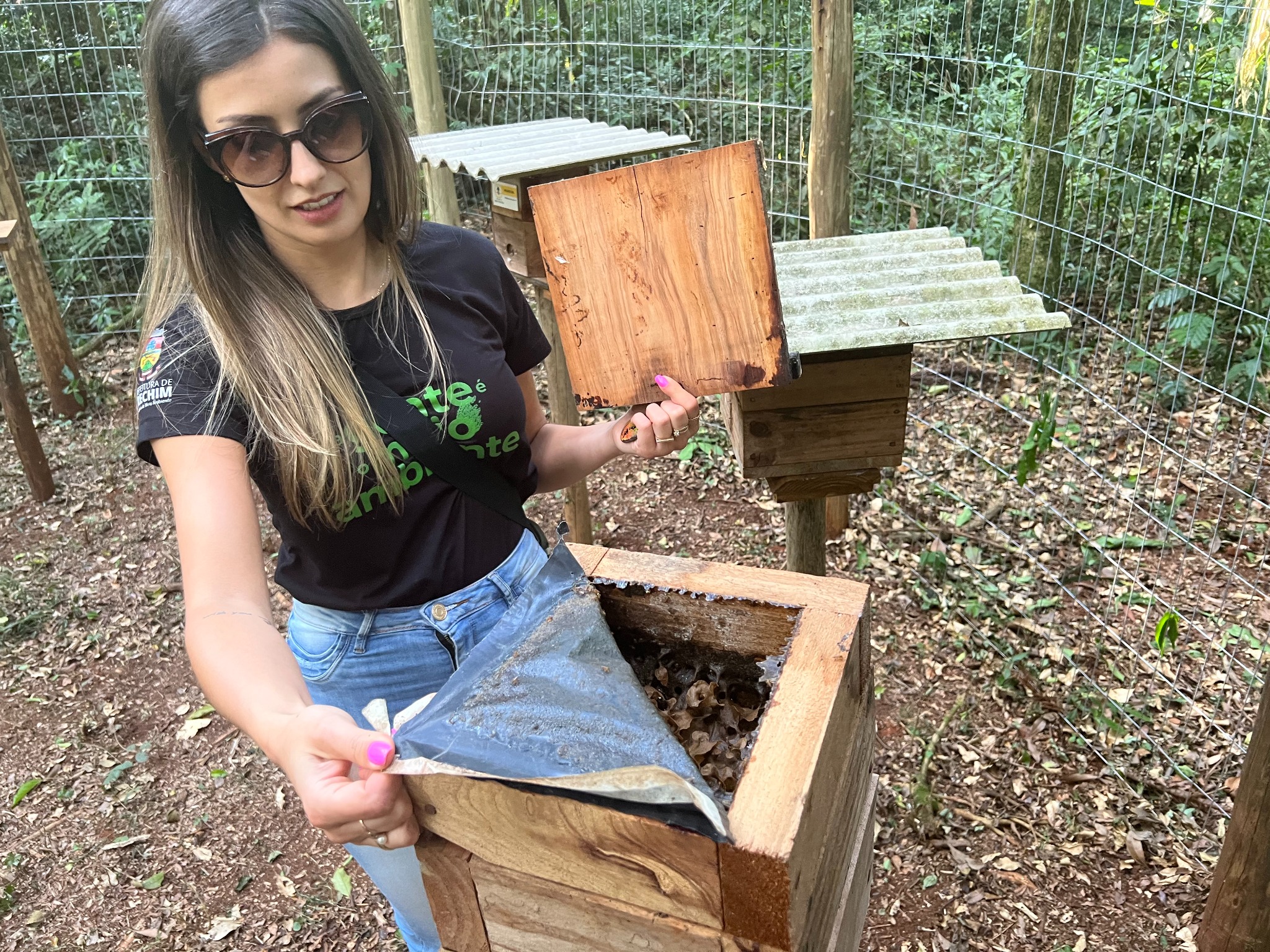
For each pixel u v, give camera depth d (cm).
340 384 123
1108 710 271
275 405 118
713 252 120
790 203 461
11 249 447
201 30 108
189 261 119
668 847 85
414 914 149
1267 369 405
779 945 87
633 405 129
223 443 117
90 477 442
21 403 409
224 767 285
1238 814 190
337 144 117
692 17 466
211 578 108
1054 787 251
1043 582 325
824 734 94
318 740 89
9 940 237
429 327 134
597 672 100
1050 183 427
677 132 471
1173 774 250
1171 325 403
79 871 255
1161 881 224
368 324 131
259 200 117
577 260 122
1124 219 433
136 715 308
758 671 120
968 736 269
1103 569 329
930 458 396
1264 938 194
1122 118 374
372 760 86
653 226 120
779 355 123
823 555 226
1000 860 233
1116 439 393
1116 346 440
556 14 553
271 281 123
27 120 597
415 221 135
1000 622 307
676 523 378
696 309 122
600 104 493
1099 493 366
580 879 93
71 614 355
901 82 464
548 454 161
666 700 117
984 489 374
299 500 126
